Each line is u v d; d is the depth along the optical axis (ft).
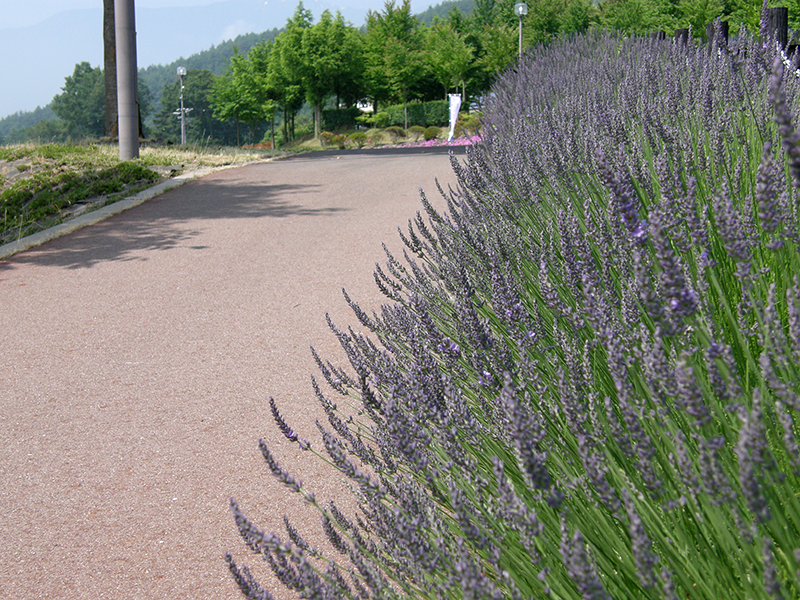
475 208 13.57
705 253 5.15
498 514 4.97
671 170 7.92
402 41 199.11
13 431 12.55
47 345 16.94
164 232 29.09
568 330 7.15
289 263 23.21
